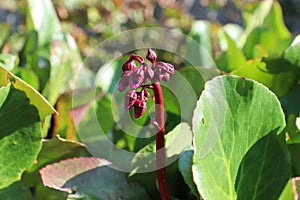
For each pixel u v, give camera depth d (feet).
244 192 2.37
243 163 2.36
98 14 6.94
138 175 2.56
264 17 4.02
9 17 8.48
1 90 2.35
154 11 8.72
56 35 3.25
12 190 2.46
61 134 2.93
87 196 2.45
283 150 2.42
